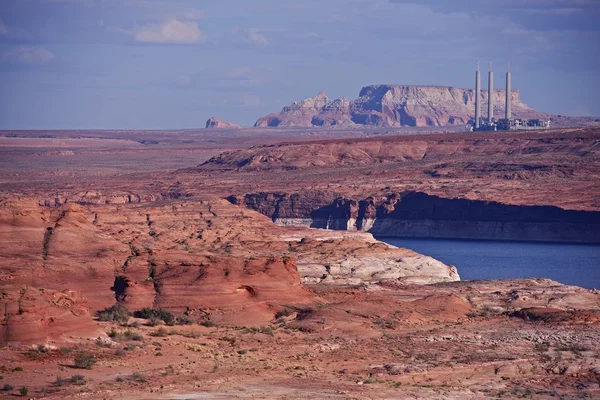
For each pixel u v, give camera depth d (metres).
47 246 168.50
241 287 163.75
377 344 143.75
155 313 150.25
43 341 119.06
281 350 135.50
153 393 101.12
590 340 150.62
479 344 146.38
